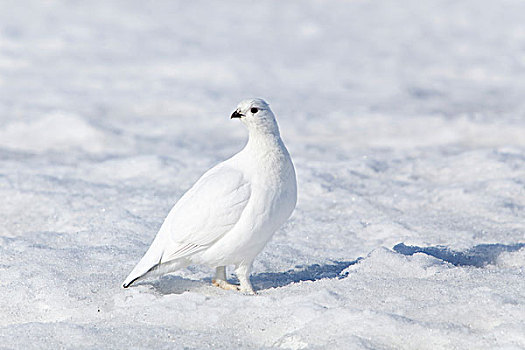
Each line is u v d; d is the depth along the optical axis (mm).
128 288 6766
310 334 5336
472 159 13555
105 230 9211
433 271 6840
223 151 16125
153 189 11891
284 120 20484
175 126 19500
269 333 5582
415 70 30422
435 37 38344
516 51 34719
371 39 37750
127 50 32406
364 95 25203
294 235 9430
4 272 7277
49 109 20922
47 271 7230
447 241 8984
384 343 5141
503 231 9453
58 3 43031
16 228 9961
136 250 8273
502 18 43250
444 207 10961
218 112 21562
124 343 5387
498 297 5695
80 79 26422
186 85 25750
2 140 17156
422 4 47562
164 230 6656
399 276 6816
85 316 6168
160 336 5512
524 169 12758
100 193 11516
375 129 19719
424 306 5711
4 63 28797
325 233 9539
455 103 24000
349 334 5254
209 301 6156
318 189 11641
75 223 9891
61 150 16203
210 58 30781
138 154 15758
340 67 30422
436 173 13211
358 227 9758
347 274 7188
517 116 21141
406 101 24203
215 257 6586
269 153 6617
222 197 6430
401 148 17312
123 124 19422
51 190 11641
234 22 41469
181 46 33688
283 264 8000
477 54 34125
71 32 35531
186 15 42812
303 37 37906
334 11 45969
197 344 5371
